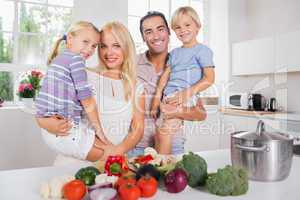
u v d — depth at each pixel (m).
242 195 0.82
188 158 0.89
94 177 0.85
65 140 1.77
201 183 0.88
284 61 2.90
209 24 3.11
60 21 2.67
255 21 3.41
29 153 2.36
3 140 2.28
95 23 2.44
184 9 2.16
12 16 2.55
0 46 2.53
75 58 1.85
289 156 0.94
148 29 2.02
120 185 0.78
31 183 0.93
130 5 2.55
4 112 2.28
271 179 0.93
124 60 1.93
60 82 1.79
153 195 0.80
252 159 0.92
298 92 2.96
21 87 2.37
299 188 0.88
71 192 0.75
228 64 3.18
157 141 2.00
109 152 1.82
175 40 2.12
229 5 3.22
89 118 1.81
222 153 1.41
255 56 3.07
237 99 3.06
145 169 0.87
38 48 2.62
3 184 0.91
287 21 3.06
